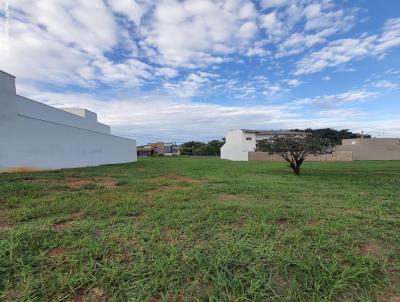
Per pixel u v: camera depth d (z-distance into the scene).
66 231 2.85
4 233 2.78
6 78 9.30
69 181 7.33
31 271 1.92
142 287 1.74
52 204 4.17
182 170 12.94
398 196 5.37
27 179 7.30
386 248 2.50
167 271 1.94
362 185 7.18
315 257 2.22
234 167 15.67
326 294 1.70
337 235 2.81
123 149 24.48
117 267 1.99
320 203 4.54
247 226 3.10
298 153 10.74
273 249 2.39
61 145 12.91
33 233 2.72
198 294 1.69
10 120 9.45
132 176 9.34
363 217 3.59
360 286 1.81
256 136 29.28
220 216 3.49
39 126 11.09
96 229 2.95
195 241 2.61
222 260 2.11
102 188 6.19
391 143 27.83
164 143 65.50
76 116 20.61
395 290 1.78
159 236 2.72
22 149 10.05
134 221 3.32
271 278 1.88
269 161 24.28
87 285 1.78
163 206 4.14
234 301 1.61
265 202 4.62
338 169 14.01
